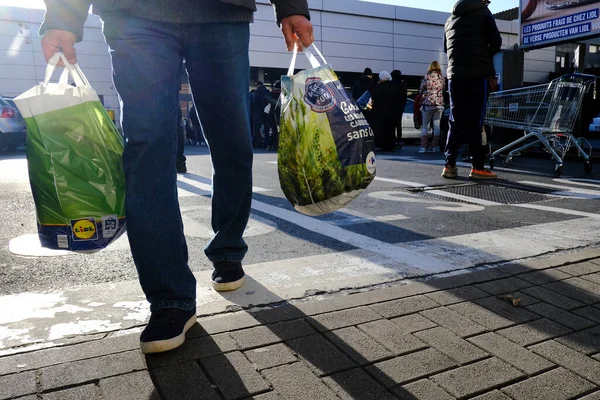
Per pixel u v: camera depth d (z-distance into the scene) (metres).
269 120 12.73
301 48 2.07
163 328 1.71
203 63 1.89
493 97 6.65
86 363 1.63
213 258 2.24
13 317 1.98
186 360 1.66
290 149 1.96
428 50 25.05
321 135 1.93
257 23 21.12
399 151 11.05
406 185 5.53
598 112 12.05
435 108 10.04
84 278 2.47
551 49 25.81
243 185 2.11
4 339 1.79
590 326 1.95
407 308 2.08
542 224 3.64
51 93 1.71
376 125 10.67
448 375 1.60
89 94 1.78
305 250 2.97
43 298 2.19
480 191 5.18
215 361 1.65
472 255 2.82
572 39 10.33
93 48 21.47
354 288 2.29
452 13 5.69
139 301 2.16
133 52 1.70
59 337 1.81
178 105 1.85
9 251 2.93
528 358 1.71
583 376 1.61
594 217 3.89
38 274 2.52
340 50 23.09
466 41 5.54
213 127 2.00
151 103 1.72
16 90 21.33
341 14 22.88
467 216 3.94
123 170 1.76
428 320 1.98
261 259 2.78
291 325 1.91
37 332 1.85
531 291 2.28
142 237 1.72
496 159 8.26
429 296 2.21
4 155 10.94
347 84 24.83
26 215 4.04
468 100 5.73
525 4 11.30
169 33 1.77
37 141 1.70
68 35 1.73
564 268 2.60
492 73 5.59
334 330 1.88
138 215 1.72
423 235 3.33
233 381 1.55
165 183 1.77
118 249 2.96
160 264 1.74
